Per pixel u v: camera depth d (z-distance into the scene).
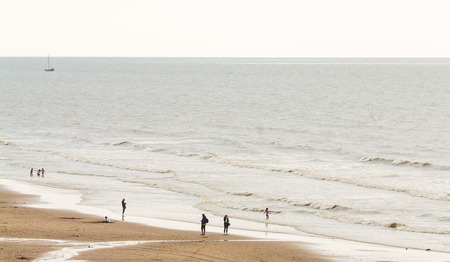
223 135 103.56
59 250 37.41
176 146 91.88
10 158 83.25
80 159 81.81
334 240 44.66
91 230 44.72
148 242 41.25
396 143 93.81
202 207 55.72
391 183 64.69
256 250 40.41
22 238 40.62
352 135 102.88
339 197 58.47
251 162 78.12
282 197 58.78
